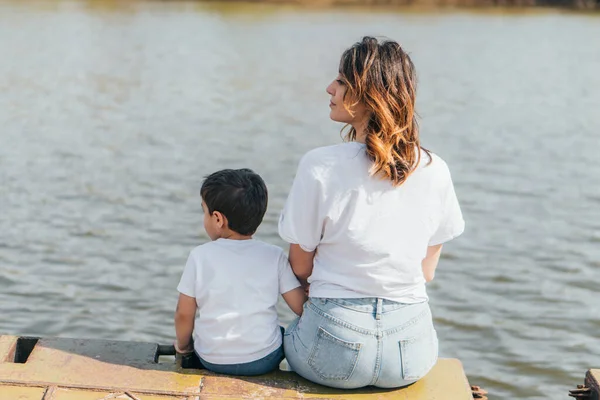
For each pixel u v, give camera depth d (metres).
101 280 7.83
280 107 17.67
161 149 13.30
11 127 14.59
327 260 3.48
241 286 3.60
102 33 30.39
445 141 14.67
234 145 13.77
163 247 8.75
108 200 10.32
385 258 3.37
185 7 42.03
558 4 48.62
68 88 19.19
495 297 7.76
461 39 32.19
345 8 45.12
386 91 3.34
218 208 3.62
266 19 38.03
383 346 3.39
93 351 3.81
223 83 20.73
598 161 13.34
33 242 8.75
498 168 12.72
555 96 20.14
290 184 11.28
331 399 3.49
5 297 7.36
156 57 25.00
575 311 7.50
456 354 6.66
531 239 9.38
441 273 8.30
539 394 6.09
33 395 3.44
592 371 3.82
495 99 19.58
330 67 24.11
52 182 11.05
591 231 9.72
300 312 3.69
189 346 3.78
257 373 3.65
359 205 3.37
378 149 3.32
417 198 3.43
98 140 13.80
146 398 3.45
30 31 29.94
